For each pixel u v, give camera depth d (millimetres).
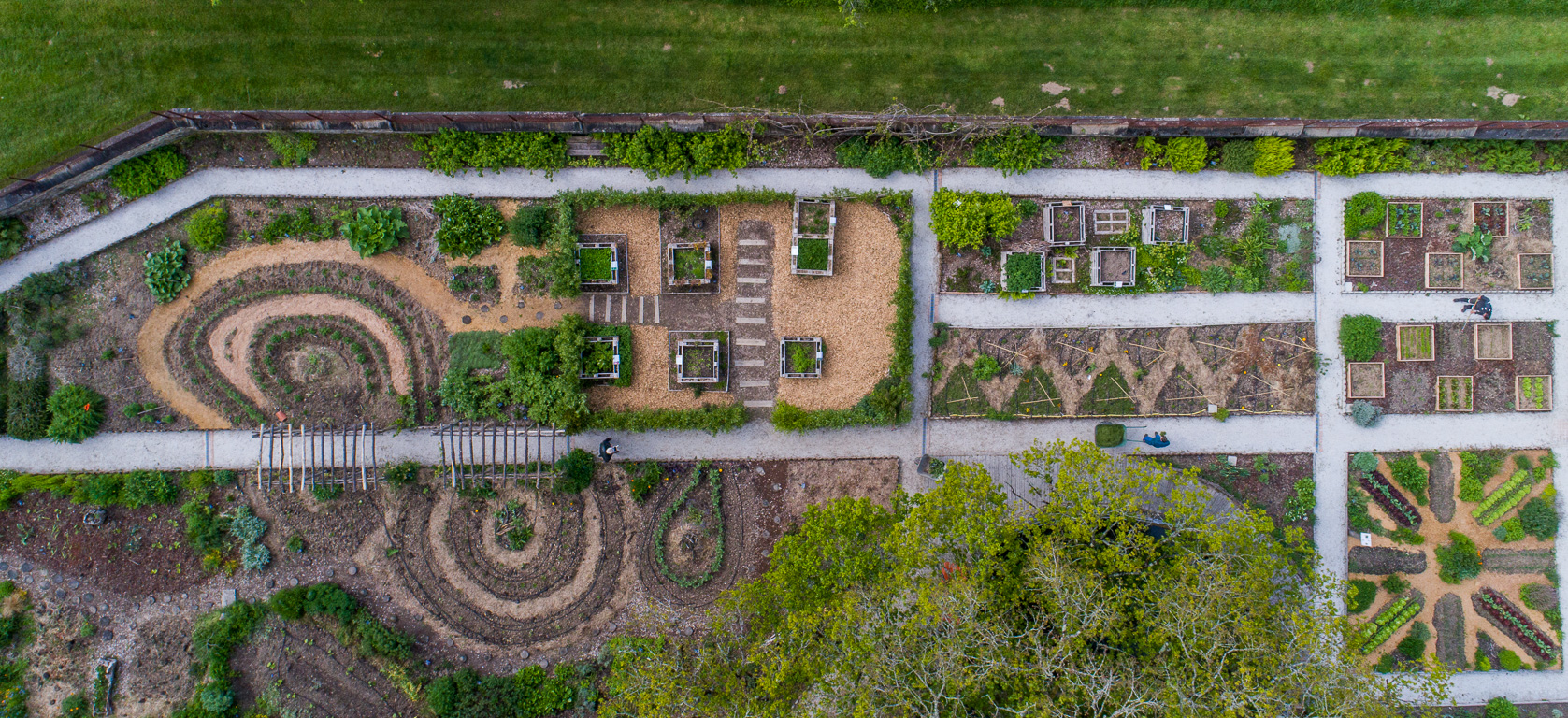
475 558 39188
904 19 38625
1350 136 37719
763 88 38719
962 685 29703
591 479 39094
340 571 39062
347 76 38312
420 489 39125
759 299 39281
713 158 37438
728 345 39250
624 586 39438
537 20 38375
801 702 32469
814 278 39219
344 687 38812
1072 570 30844
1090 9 38594
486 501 39312
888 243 39031
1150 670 30219
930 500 32156
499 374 39000
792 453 39562
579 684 38906
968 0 38531
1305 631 30234
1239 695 28766
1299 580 34781
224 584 38844
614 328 38938
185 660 38719
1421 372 39500
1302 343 39375
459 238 38156
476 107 38500
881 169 38031
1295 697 30359
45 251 38000
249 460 38938
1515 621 39094
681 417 38625
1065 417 39594
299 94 38281
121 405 38594
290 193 38375
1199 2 38469
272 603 38312
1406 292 39281
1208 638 29719
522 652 39250
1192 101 38875
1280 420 39531
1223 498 38375
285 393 38844
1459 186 38875
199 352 38625
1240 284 39094
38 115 38094
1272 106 38906
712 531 39531
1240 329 39375
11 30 37875
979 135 37406
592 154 38188
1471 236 38781
